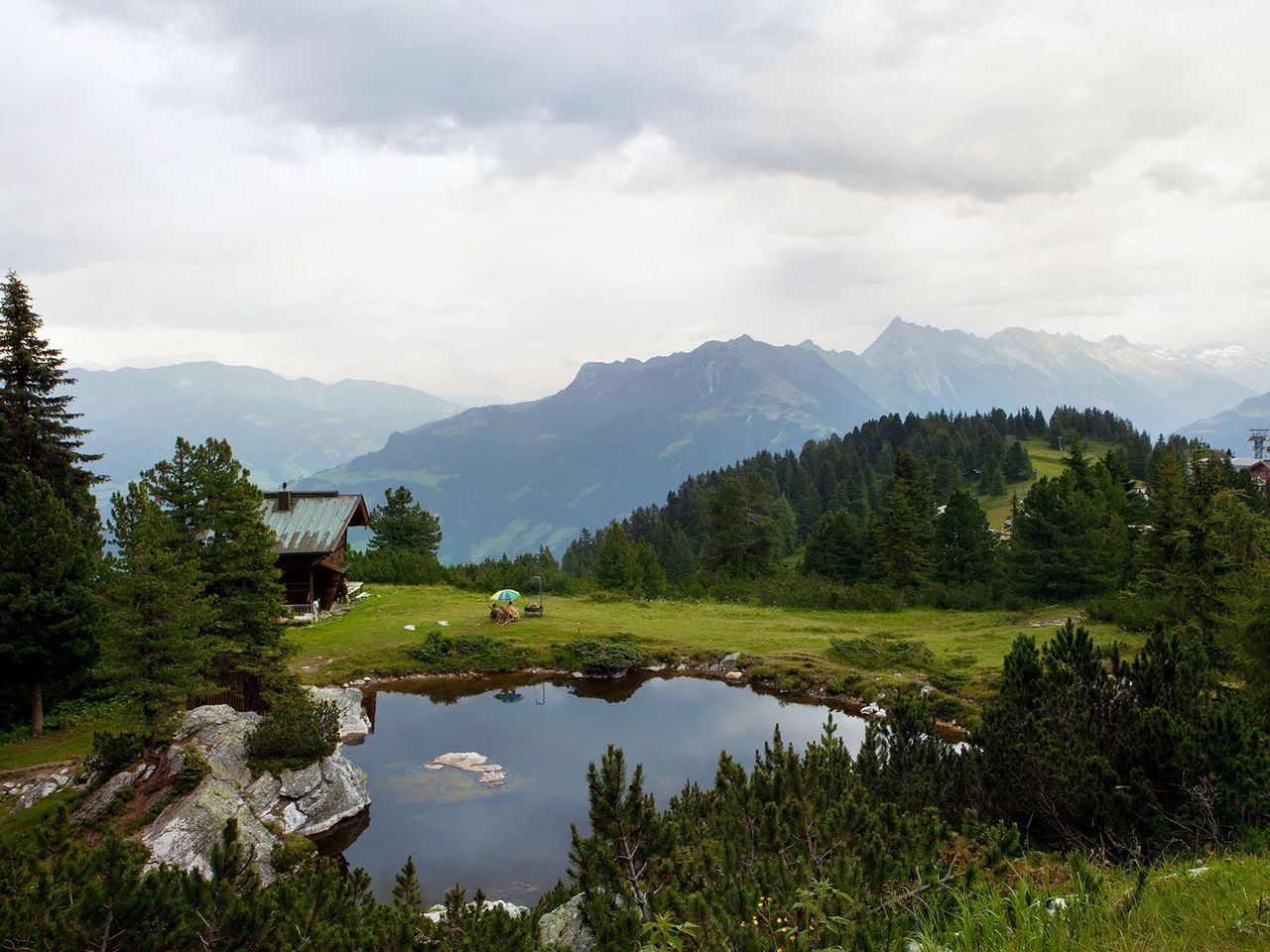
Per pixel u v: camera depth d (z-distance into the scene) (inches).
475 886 834.2
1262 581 901.2
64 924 334.0
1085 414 7377.0
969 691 1497.3
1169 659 535.5
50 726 1141.7
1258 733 460.8
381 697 1596.9
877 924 275.4
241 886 404.5
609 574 2864.2
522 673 1786.4
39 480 1154.7
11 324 1535.4
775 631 2106.3
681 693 1646.2
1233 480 2817.4
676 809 543.2
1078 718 517.7
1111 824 428.5
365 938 373.1
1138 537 2497.5
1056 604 2233.0
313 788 971.9
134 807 833.5
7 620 1050.1
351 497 2174.0
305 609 2022.6
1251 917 227.1
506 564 2957.7
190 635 965.8
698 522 6117.1
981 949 243.4
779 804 439.8
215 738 975.0
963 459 5915.4
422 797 1074.7
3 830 792.9
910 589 2596.0
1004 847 387.5
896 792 553.9
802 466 7022.6
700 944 293.9
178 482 1331.2
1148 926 241.0
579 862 418.6
